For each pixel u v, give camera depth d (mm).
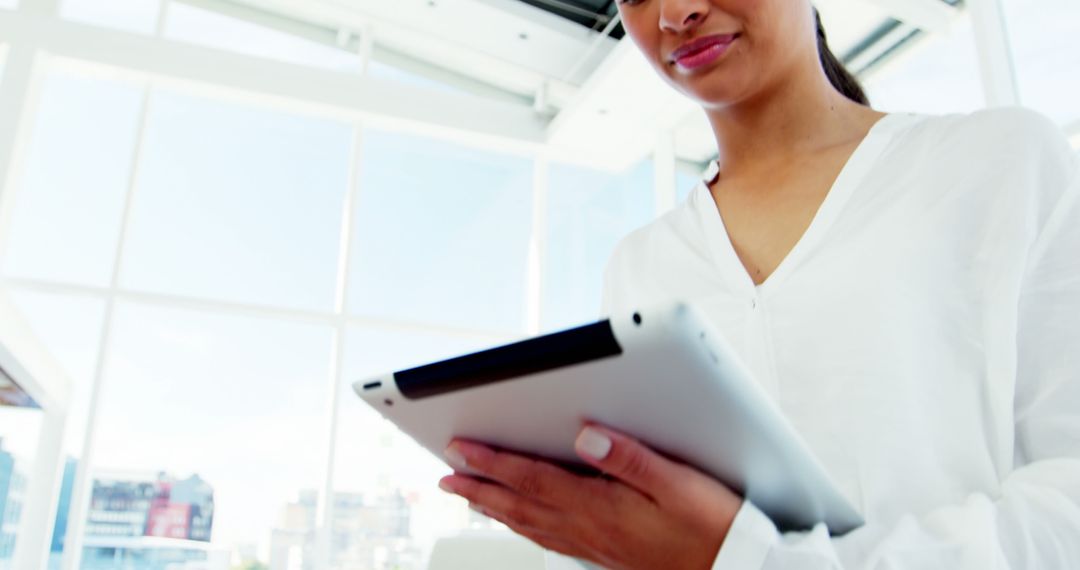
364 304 6434
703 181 774
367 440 5336
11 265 5113
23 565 3725
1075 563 396
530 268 6008
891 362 545
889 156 621
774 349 601
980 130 586
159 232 6051
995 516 416
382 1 5395
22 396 2711
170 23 5527
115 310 4988
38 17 4852
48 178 5539
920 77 4086
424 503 5359
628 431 396
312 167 6656
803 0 663
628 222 6504
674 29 631
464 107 5695
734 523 392
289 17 5906
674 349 331
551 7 5312
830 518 446
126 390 5367
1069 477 432
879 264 571
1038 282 526
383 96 5504
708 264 699
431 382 429
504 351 390
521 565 1146
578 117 5301
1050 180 550
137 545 5047
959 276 555
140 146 5293
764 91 673
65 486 4645
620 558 437
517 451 453
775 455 385
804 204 662
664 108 5086
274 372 5574
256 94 5234
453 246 6625
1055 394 497
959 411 535
